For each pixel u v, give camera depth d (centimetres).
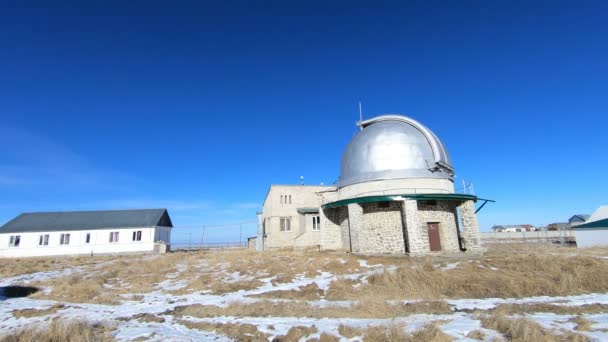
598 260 1622
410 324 931
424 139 2583
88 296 1502
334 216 2925
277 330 935
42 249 4072
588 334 809
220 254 3148
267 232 4056
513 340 789
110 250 4166
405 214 2238
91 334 915
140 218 4441
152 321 1079
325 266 1914
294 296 1350
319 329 917
